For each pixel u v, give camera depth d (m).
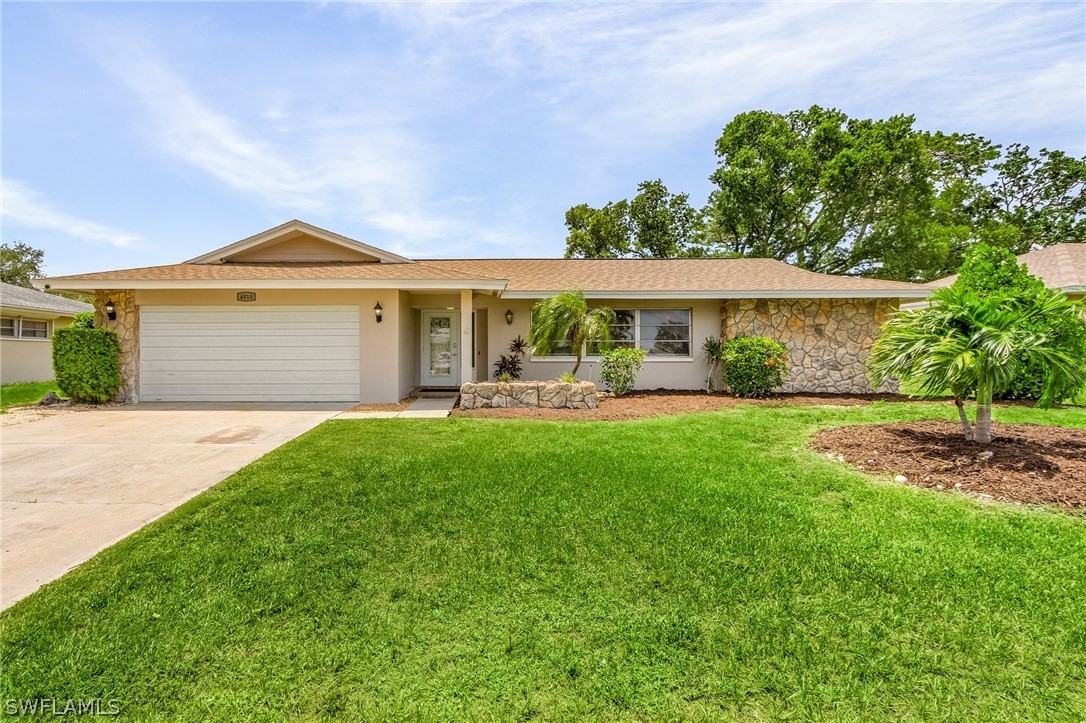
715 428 7.55
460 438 6.91
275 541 3.56
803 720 1.96
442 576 3.06
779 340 12.17
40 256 35.88
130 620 2.61
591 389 9.79
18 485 4.94
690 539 3.54
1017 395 10.19
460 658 2.32
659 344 12.84
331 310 11.05
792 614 2.64
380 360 11.05
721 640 2.43
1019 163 27.25
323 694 2.11
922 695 2.09
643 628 2.52
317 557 3.31
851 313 12.13
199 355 11.05
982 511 4.07
